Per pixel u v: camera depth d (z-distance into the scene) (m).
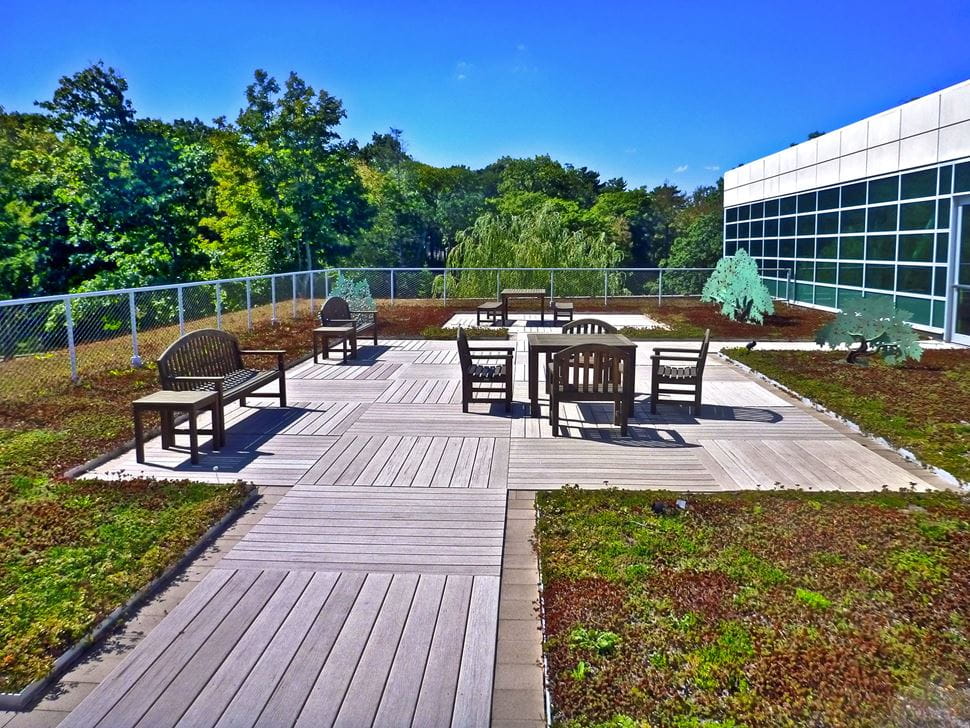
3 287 18.73
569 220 48.53
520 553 4.39
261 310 16.64
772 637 3.36
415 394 8.96
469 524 4.78
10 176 19.98
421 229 47.72
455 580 3.96
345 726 2.80
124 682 3.07
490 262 27.08
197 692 3.01
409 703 2.93
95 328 12.35
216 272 23.45
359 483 5.62
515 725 2.85
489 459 6.25
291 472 5.88
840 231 18.09
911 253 14.95
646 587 3.83
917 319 14.80
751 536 4.48
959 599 3.69
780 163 21.75
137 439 6.14
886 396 8.56
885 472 5.91
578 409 8.16
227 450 6.50
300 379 9.98
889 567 4.05
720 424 7.50
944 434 6.85
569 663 3.19
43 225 19.83
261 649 3.31
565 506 5.00
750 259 16.75
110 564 4.09
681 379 7.92
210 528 4.62
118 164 20.86
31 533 4.54
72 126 21.56
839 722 2.81
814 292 19.67
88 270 20.28
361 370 10.73
